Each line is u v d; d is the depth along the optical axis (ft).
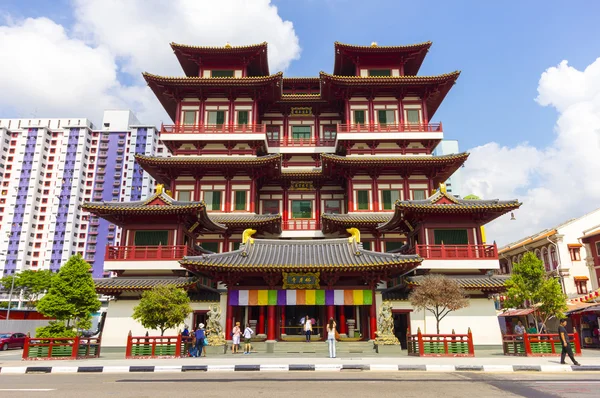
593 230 193.26
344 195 184.34
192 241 144.56
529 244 214.69
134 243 131.13
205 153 175.94
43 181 512.22
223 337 106.52
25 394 47.96
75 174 514.27
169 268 126.52
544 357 90.02
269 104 195.62
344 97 180.34
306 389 50.72
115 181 523.29
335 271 108.27
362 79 171.63
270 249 118.42
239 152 175.94
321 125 199.31
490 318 121.90
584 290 188.65
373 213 164.45
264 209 183.62
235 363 76.23
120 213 128.88
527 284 125.29
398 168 167.94
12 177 505.66
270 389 50.75
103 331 121.19
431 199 131.23
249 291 109.81
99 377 64.54
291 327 124.26
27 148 515.50
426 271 127.85
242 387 52.37
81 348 96.12
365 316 118.42
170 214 130.21
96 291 121.90
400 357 89.56
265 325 136.05
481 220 130.82
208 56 188.34
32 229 495.41
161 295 96.78
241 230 162.20
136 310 97.14
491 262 126.00
